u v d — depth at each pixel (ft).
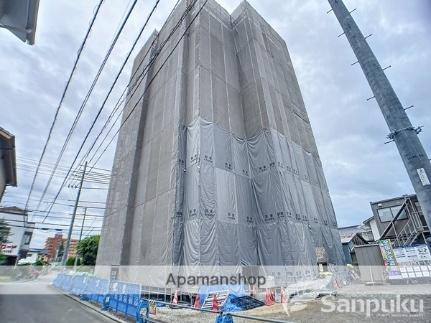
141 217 66.33
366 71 14.42
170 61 81.20
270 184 63.62
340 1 17.15
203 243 49.96
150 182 68.23
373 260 67.46
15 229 133.18
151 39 99.91
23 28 11.90
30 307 40.09
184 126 65.21
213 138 62.95
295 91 104.27
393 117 12.66
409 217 77.36
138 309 30.40
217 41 83.71
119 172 85.71
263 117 72.02
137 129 82.38
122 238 67.05
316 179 85.51
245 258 55.98
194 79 69.56
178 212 54.60
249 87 79.61
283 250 55.93
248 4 100.99
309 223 66.90
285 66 105.70
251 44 85.66
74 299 50.37
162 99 78.13
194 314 35.78
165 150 66.23
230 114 72.54
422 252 62.03
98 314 35.94
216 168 59.98
